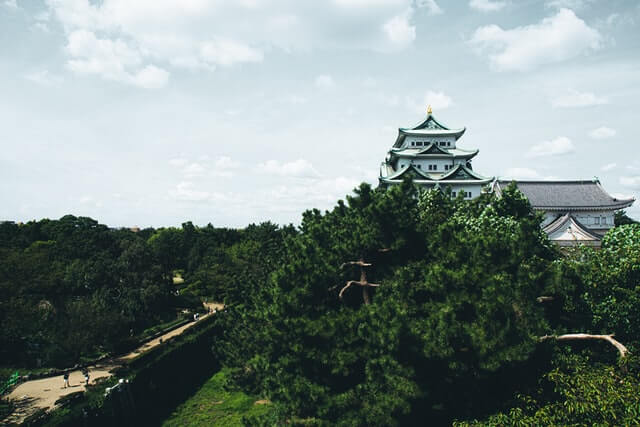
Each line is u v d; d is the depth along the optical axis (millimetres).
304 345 16781
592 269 17719
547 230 45281
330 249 20750
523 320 14625
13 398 33875
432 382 15438
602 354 17000
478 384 15367
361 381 17188
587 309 17453
